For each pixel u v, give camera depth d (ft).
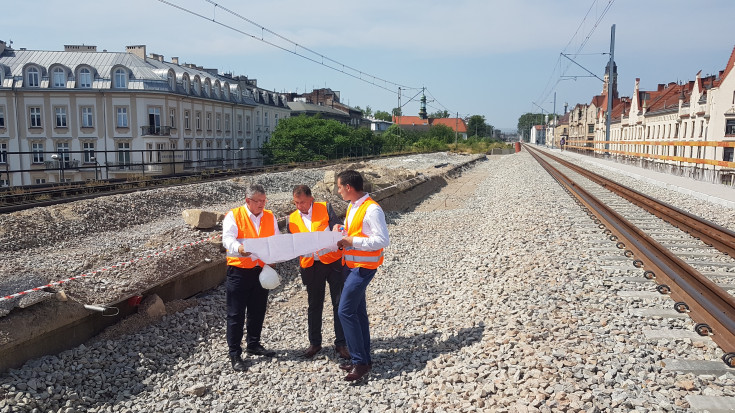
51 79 167.43
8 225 33.68
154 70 172.55
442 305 23.85
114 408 15.26
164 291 23.34
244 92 229.04
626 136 235.40
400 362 18.10
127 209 44.09
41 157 170.91
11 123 167.43
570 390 13.60
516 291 22.94
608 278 23.57
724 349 15.51
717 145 64.59
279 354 19.36
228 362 18.62
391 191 60.85
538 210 45.55
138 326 20.17
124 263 23.47
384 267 31.37
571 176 91.15
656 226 38.63
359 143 213.46
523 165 131.64
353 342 16.90
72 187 55.36
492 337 18.10
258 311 18.98
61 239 35.27
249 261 18.19
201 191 56.29
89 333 18.99
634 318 18.63
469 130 535.60
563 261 26.91
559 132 468.75
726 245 29.48
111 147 168.76
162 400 15.87
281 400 15.90
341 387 16.67
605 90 337.11
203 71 227.81
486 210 56.24
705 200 53.98
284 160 196.85
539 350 16.17
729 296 18.37
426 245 38.27
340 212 47.91
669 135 169.68
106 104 167.02
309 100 328.08
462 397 14.42
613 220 36.70
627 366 14.80
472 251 34.55
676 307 19.22
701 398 13.00
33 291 17.33
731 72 124.67
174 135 175.42
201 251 26.84
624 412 12.60
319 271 18.65
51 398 14.92
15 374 15.42
